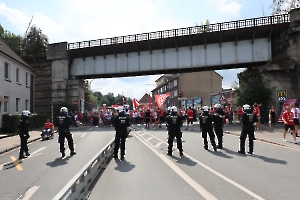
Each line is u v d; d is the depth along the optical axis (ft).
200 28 92.32
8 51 80.38
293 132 40.16
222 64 92.48
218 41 92.94
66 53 106.22
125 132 29.22
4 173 24.00
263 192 16.84
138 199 15.99
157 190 17.67
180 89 186.09
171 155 30.60
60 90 106.63
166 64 98.02
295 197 15.84
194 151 33.32
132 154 31.81
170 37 93.76
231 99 104.37
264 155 30.14
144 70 100.12
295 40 79.87
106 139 50.57
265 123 78.02
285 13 91.86
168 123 30.68
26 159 30.96
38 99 110.83
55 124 32.14
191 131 62.69
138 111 103.91
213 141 33.63
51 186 19.34
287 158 28.25
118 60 103.40
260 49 89.15
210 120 34.09
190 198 15.93
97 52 104.68
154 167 24.50
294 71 78.48
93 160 19.07
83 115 102.68
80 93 111.55
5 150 38.32
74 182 13.17
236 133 54.75
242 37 90.17
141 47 99.40
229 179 19.97
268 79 82.33
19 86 81.30
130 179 20.56
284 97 62.49
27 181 20.89
